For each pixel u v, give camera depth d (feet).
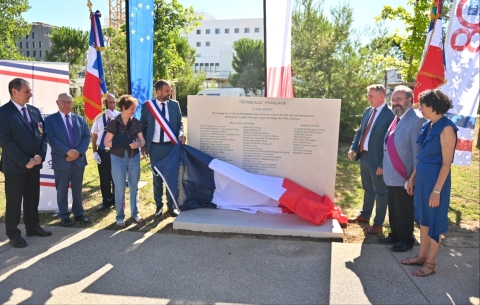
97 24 20.81
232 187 17.53
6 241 14.47
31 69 17.84
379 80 36.68
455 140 10.72
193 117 17.57
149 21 20.79
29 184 14.48
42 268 12.28
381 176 15.14
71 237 14.92
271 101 16.92
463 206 19.35
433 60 17.83
